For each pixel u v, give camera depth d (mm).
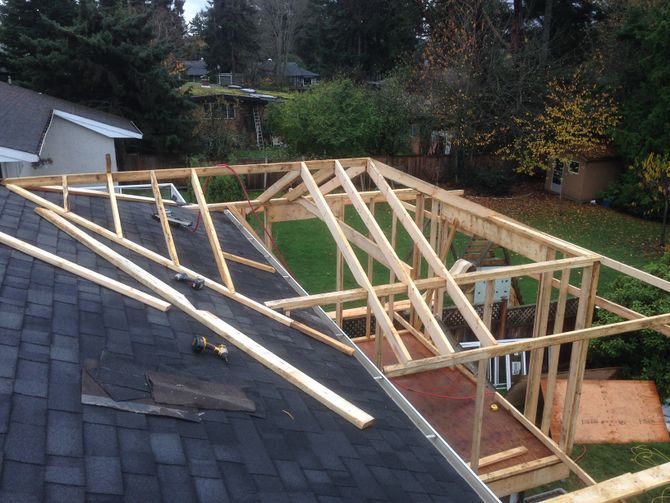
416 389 9266
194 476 3295
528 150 24828
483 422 8531
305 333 6477
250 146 36844
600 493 3635
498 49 25062
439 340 6160
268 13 57062
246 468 3570
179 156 27047
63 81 25047
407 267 10133
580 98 23344
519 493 8367
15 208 6469
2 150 13383
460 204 8836
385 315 6512
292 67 57312
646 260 18453
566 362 12133
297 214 10531
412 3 34125
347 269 16438
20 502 2621
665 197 20141
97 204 8250
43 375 3635
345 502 3650
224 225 9984
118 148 25438
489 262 13016
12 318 4105
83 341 4219
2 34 26891
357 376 5902
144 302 5258
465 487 4441
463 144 25531
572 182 25688
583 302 7695
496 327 11969
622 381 10062
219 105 34031
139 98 25422
